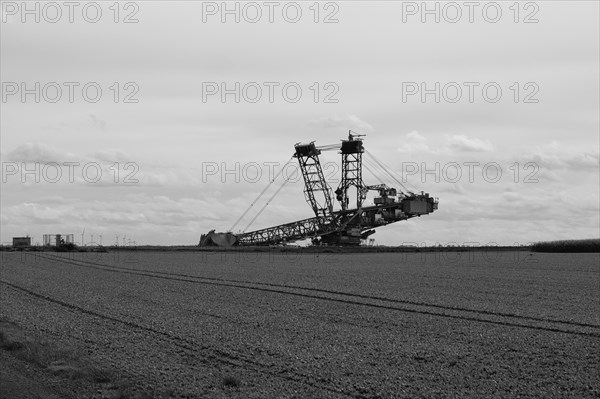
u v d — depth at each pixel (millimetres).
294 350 24500
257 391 18625
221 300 41500
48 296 43969
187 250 125250
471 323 31766
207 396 18000
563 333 28828
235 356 23297
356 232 124125
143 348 24750
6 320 32062
